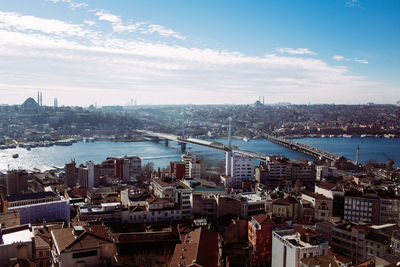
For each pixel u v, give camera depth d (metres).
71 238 140.12
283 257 169.38
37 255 159.62
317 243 163.38
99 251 133.75
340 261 159.12
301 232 172.00
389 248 173.12
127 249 176.62
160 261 169.75
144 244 181.12
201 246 151.62
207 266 136.75
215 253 153.25
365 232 189.38
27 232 178.75
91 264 132.75
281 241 172.25
